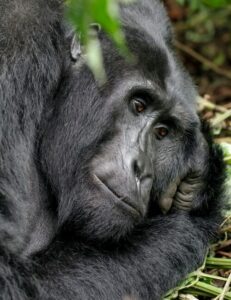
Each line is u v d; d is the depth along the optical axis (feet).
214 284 34.14
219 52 63.10
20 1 30.99
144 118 32.32
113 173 30.96
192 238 34.40
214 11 62.13
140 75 31.94
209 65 60.70
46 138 31.65
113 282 30.66
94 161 31.40
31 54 30.45
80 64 32.24
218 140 42.24
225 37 63.98
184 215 35.35
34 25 30.86
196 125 34.73
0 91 29.50
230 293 32.42
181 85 33.78
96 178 31.17
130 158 31.07
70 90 32.17
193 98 35.40
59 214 31.60
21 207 29.50
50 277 28.96
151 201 35.12
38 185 31.12
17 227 28.84
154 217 34.96
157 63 32.45
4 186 28.58
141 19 33.32
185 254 33.63
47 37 31.19
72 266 29.96
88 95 32.01
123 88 31.78
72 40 32.22
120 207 30.86
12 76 29.86
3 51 29.86
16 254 27.94
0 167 28.94
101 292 29.84
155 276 32.09
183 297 32.14
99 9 15.85
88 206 31.19
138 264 31.91
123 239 32.30
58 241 31.22
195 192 35.83
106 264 30.89
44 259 29.78
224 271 34.71
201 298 33.40
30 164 30.60
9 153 29.45
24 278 27.71
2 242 27.53
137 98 32.22
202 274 33.17
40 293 27.99
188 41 63.77
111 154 31.24
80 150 31.78
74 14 16.26
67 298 28.73
